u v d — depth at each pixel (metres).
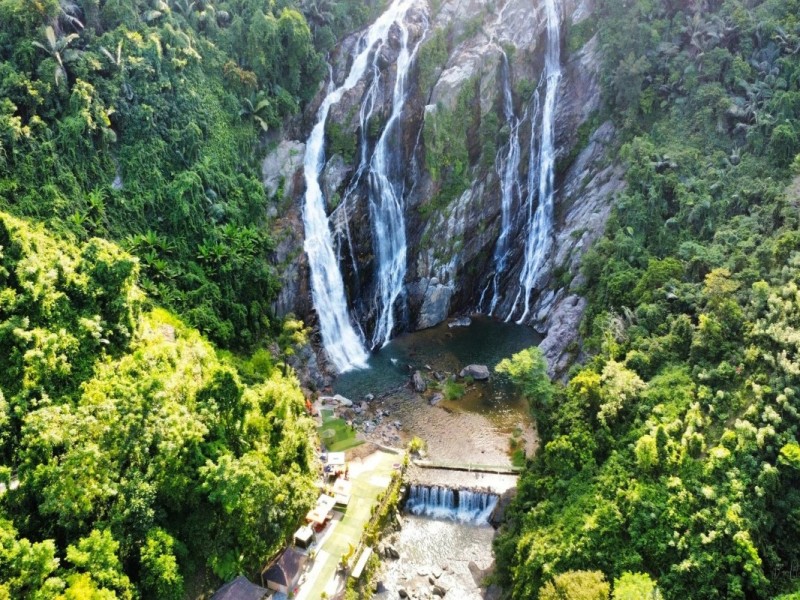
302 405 49.75
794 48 62.84
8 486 31.20
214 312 52.31
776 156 56.88
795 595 29.64
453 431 52.22
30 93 46.97
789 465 34.28
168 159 55.56
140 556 32.50
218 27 64.69
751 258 47.81
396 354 65.44
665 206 59.69
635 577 31.27
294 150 65.69
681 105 66.94
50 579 28.67
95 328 39.66
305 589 37.38
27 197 44.75
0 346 35.84
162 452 34.53
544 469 42.69
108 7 55.75
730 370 40.69
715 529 33.19
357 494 44.44
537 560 35.06
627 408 42.44
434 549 42.00
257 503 36.91
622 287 54.88
